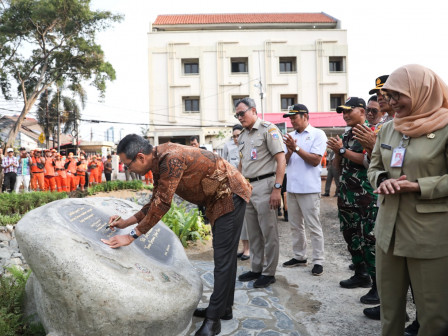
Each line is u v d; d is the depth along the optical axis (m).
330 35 29.08
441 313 1.89
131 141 2.37
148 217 2.43
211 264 4.38
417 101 1.96
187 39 28.42
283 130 14.88
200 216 6.27
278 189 3.52
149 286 2.31
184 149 2.53
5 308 2.65
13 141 20.84
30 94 22.53
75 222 2.52
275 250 3.67
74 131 33.00
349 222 3.47
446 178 1.83
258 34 28.75
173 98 28.53
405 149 2.01
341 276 4.02
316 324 2.88
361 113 3.42
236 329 2.79
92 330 2.15
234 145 6.07
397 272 2.07
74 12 19.44
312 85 29.09
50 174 12.80
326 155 14.88
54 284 2.10
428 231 1.89
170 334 2.48
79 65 21.89
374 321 2.93
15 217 6.60
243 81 28.73
